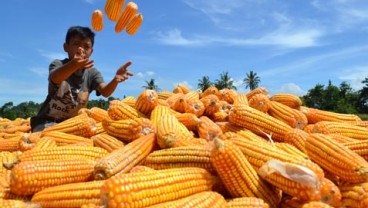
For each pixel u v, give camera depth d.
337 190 0.43
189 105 0.79
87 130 0.74
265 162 0.46
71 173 0.46
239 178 0.42
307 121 0.82
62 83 1.01
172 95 0.95
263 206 0.39
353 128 0.70
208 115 0.82
